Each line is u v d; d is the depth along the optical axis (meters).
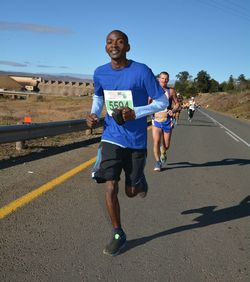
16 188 6.91
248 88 119.50
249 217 6.18
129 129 4.57
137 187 4.81
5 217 5.46
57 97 120.62
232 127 29.44
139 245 4.85
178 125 27.08
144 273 4.13
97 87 4.76
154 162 10.69
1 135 9.29
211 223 5.80
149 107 4.50
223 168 10.42
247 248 4.94
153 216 5.98
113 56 4.48
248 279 4.14
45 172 8.28
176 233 5.32
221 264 4.45
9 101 75.75
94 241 4.84
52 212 5.79
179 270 4.25
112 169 4.53
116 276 4.03
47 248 4.56
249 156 13.23
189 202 6.86
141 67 4.51
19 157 9.81
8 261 4.19
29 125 10.43
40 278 3.88
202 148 14.57
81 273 4.04
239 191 7.89
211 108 111.69
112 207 4.53
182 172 9.55
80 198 6.57
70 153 10.89
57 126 12.13
